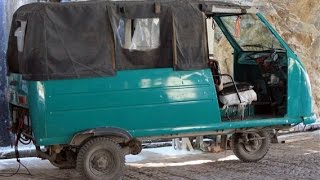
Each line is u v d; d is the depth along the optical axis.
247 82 8.93
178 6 7.64
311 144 10.38
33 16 7.20
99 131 7.30
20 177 7.93
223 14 8.42
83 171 7.36
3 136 9.78
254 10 8.27
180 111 7.64
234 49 9.37
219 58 11.11
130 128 7.44
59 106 7.19
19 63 7.57
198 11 7.72
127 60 7.44
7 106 9.80
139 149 7.73
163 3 7.59
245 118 8.31
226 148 9.05
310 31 12.75
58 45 7.22
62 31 7.26
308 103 8.53
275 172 8.00
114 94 7.36
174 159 9.11
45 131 7.16
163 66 7.57
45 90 7.16
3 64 9.82
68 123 7.23
